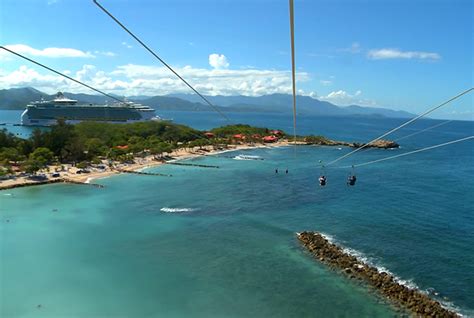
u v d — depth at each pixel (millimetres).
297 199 73688
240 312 34188
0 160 99188
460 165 117812
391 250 47531
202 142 157250
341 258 44156
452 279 40000
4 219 59906
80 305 34875
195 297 36594
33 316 32906
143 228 56594
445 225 56938
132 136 156000
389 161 127062
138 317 33250
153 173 102188
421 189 81625
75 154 113250
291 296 36750
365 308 34625
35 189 81625
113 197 75750
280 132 197375
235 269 42562
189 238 52344
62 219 60531
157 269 42531
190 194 78562
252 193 79188
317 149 159375
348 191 80125
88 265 43312
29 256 45375
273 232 54656
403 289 36969
